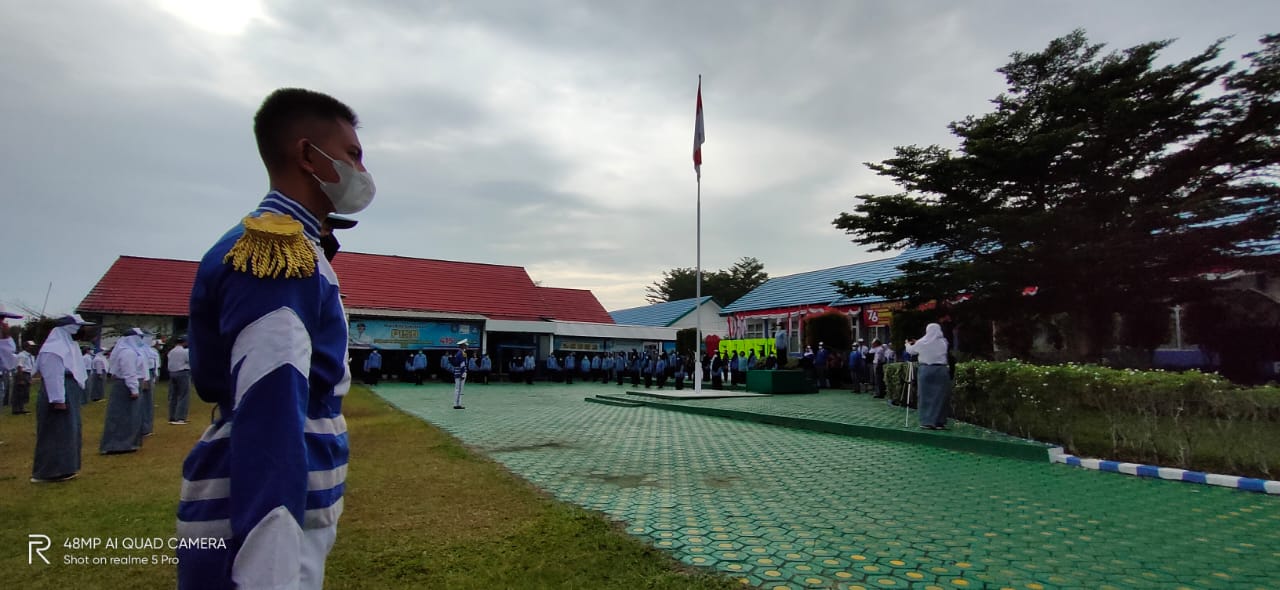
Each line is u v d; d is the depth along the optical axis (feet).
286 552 4.12
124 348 28.89
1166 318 46.47
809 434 35.27
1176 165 45.98
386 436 33.22
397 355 97.86
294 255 4.77
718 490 20.94
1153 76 44.93
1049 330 52.80
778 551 14.46
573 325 110.42
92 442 32.17
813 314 92.48
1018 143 48.91
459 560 13.52
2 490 20.48
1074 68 50.19
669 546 14.83
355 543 14.65
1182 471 21.95
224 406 4.96
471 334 102.01
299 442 4.37
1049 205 50.83
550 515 17.06
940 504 18.97
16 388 45.68
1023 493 20.34
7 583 12.35
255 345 4.39
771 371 65.41
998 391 31.65
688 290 209.36
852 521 17.04
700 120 68.80
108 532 15.69
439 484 20.99
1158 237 43.86
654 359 94.89
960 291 53.62
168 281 95.30
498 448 30.27
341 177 5.48
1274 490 19.70
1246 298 43.75
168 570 13.15
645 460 26.76
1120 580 12.78
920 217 54.34
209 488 4.78
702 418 44.65
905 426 34.50
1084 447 26.63
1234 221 44.24
